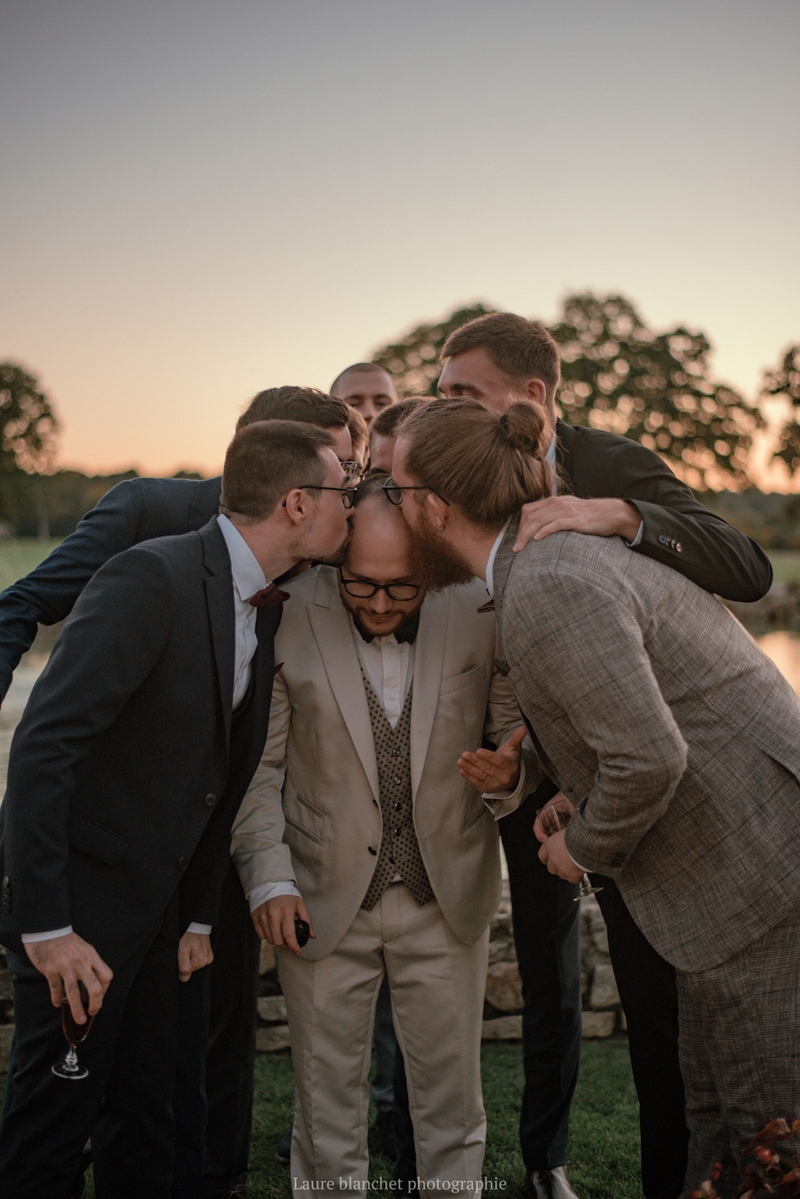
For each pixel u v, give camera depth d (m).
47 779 1.68
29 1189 1.81
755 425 29.31
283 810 2.17
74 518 49.38
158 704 1.81
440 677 2.08
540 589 1.64
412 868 2.08
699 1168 1.84
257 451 1.88
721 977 1.73
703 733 1.74
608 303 29.45
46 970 1.68
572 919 2.40
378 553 1.89
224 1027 2.29
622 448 2.26
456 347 2.30
